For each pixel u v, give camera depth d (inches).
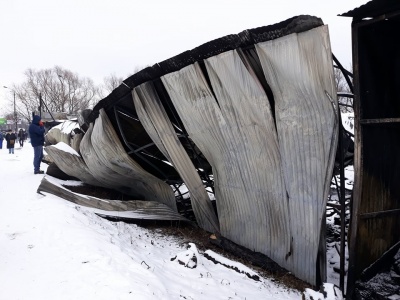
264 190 238.1
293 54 187.5
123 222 310.7
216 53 222.5
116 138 321.4
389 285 197.8
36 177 441.4
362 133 193.8
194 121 261.1
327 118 189.9
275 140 219.6
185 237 299.9
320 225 203.5
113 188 430.9
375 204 205.8
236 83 221.1
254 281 221.9
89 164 390.3
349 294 199.3
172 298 170.7
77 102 2075.5
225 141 250.1
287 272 231.8
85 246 208.1
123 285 164.6
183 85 250.1
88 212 299.0
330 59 173.5
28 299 152.9
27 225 244.7
